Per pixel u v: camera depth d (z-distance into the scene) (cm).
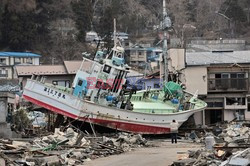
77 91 4556
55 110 4412
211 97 6181
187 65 6175
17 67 7231
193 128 5250
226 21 16000
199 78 6138
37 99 4447
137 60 11256
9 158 2420
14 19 11419
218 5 17162
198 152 2612
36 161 2395
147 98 5306
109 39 9462
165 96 5359
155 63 8312
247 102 6147
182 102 5406
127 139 3828
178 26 15250
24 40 11481
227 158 2239
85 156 2836
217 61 6331
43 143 3111
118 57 4738
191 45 10069
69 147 3116
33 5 11844
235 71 6200
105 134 4338
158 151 3306
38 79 4947
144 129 4681
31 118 4950
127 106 4638
